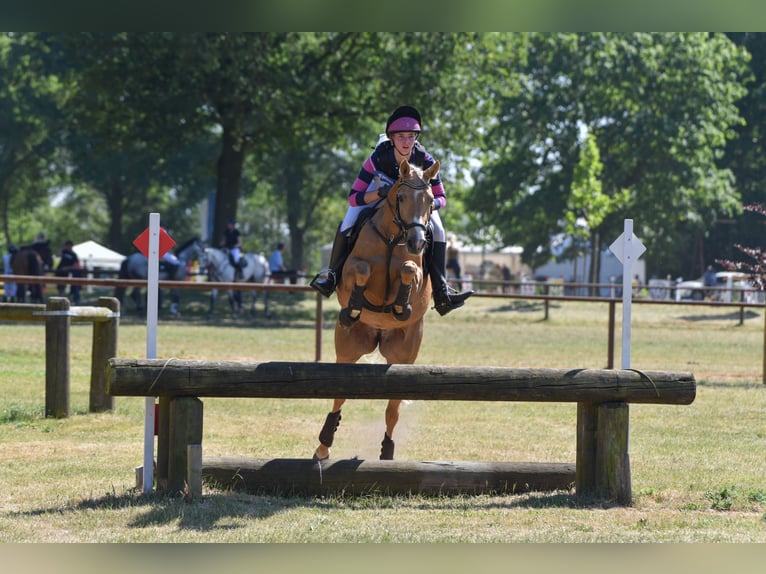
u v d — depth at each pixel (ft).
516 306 117.70
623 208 170.50
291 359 63.10
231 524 22.67
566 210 166.30
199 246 105.19
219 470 26.18
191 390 24.59
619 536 22.20
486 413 44.70
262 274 107.86
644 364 66.54
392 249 26.81
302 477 26.30
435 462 26.99
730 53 169.07
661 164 166.71
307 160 166.61
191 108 114.42
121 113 120.37
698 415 44.06
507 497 26.53
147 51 112.57
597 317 107.14
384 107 117.39
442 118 120.67
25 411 40.75
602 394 25.46
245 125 115.96
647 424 41.34
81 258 164.35
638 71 163.32
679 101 165.17
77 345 67.10
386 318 27.73
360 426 40.19
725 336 90.58
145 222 235.81
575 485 26.84
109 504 24.41
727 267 57.00
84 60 113.91
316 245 281.54
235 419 41.34
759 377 60.08
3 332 75.05
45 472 29.25
